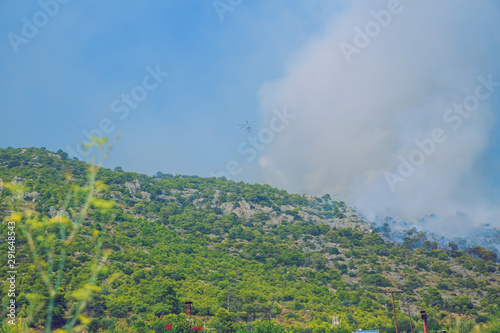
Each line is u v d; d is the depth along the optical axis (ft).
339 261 624.59
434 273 593.01
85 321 30.45
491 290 488.85
